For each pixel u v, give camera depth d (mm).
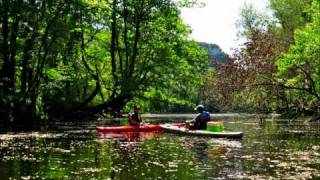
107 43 44500
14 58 35031
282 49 37125
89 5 36000
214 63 38625
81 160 15148
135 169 13289
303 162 14477
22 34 34469
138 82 41562
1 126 31062
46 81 39906
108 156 16094
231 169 13188
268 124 35812
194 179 11742
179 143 20594
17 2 32938
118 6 41688
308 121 37656
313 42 31391
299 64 32656
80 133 26688
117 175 12359
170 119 51469
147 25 42875
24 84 35344
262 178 11828
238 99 38188
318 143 20172
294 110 44094
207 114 25828
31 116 35500
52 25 33656
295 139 22125
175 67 42969
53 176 12273
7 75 34500
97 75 42375
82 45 41438
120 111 50500
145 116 66125
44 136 24422
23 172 12906
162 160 15039
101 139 22766
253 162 14508
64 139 22719
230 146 19172
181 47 46281
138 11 41531
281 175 12211
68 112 41750
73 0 34875
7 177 12195
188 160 15039
